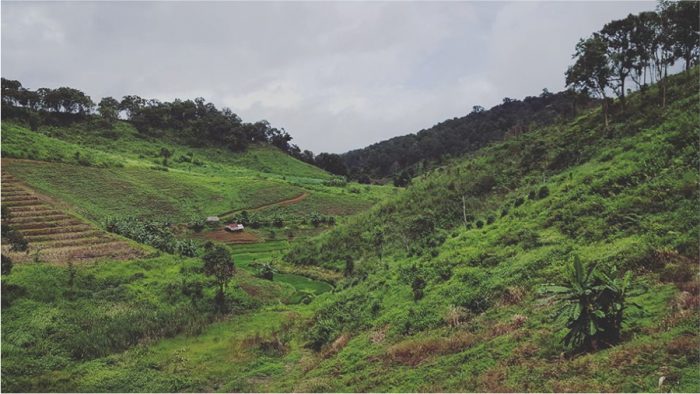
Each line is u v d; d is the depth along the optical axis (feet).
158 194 342.23
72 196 293.43
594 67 175.01
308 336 114.32
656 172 111.96
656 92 180.65
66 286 130.00
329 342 106.83
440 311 97.91
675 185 100.68
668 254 78.18
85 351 103.09
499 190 186.60
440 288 107.86
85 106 574.56
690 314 57.31
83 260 156.04
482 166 216.33
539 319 75.77
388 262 159.43
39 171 318.24
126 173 370.73
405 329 96.89
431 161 549.95
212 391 91.50
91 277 138.00
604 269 67.82
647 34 170.09
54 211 221.46
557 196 128.57
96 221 233.96
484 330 81.82
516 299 89.51
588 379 52.54
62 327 110.01
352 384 77.77
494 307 91.15
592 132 183.32
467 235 134.00
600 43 174.81
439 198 202.80
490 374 63.16
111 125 570.87
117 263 153.48
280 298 155.53
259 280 172.65
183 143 595.06
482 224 142.20
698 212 87.71
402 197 223.51
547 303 79.56
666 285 69.87
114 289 133.69
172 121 634.02
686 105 145.38
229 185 396.37
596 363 54.80
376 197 410.93
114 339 108.78
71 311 117.80
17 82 543.39
